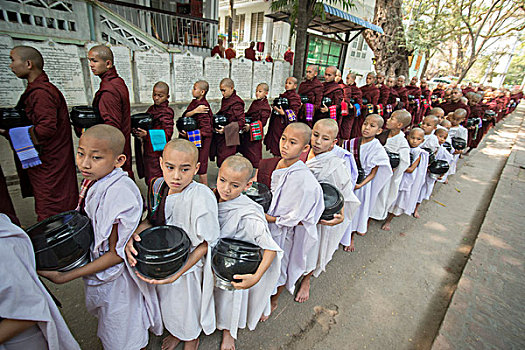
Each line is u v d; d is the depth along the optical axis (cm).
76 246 131
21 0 403
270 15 945
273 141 564
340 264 316
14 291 100
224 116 437
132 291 164
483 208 498
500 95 1309
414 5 1427
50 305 121
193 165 152
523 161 711
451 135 578
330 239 259
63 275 132
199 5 796
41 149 274
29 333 119
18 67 255
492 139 1072
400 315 252
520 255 313
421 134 360
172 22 795
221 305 189
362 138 310
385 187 355
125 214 138
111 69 310
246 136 501
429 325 243
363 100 725
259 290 191
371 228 404
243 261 155
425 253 353
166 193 165
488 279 270
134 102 525
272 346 211
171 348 198
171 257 136
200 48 796
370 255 339
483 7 1431
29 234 130
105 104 294
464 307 234
